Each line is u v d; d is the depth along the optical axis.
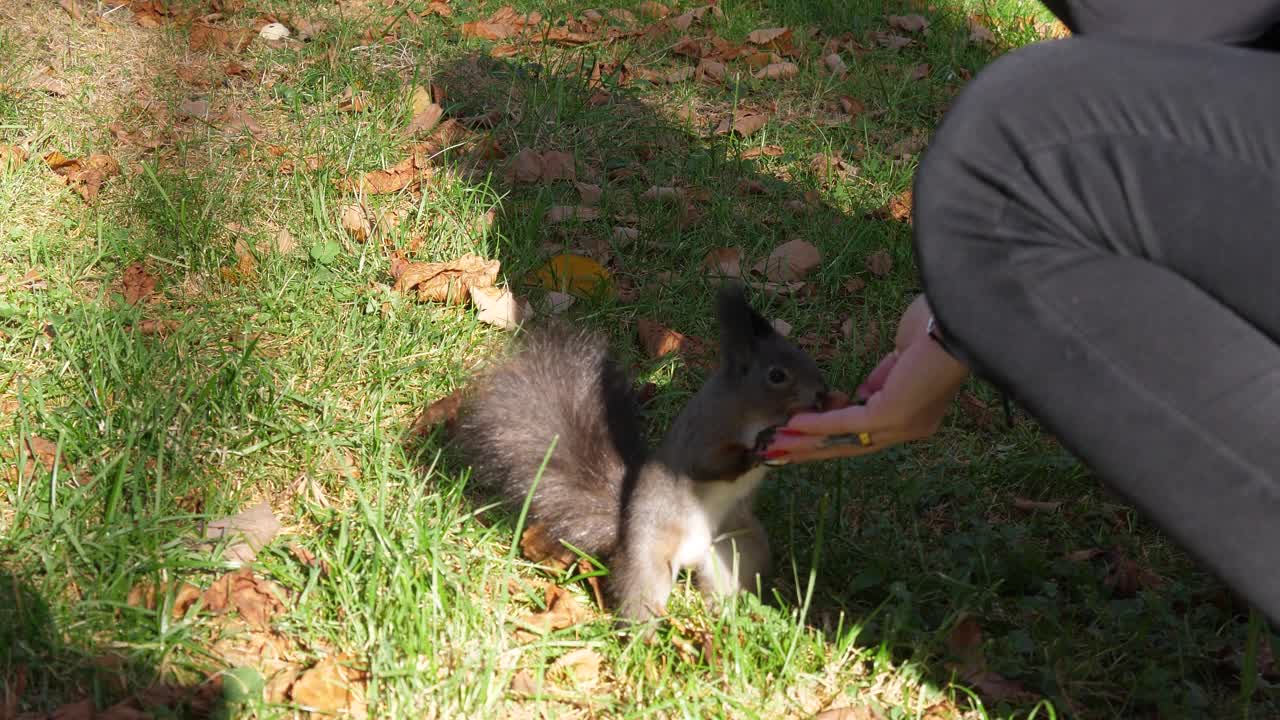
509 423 1.68
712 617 1.63
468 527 1.66
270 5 2.43
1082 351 1.37
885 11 2.80
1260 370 1.35
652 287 1.98
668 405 1.84
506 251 2.00
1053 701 1.57
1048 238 1.38
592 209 2.07
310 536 1.66
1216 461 1.36
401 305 1.91
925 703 1.56
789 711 1.55
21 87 2.15
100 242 1.92
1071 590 1.67
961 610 1.63
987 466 1.79
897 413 1.52
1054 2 1.41
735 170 2.18
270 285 1.91
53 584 1.57
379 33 2.38
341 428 1.76
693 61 2.46
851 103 2.35
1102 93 1.36
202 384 1.76
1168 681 1.58
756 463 1.59
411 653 1.55
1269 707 1.57
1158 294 1.36
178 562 1.60
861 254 2.05
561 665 1.57
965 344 1.40
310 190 2.04
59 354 1.79
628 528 1.62
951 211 1.39
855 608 1.65
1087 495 1.77
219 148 2.10
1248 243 1.34
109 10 2.34
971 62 2.57
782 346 1.61
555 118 2.23
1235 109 1.34
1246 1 1.38
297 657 1.56
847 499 1.74
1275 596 1.36
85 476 1.68
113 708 1.50
